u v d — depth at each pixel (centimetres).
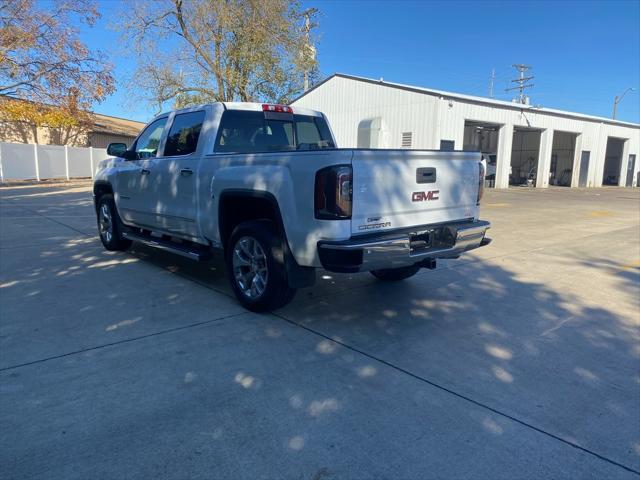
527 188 2883
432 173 449
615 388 339
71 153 2698
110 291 541
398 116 2422
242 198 468
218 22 2173
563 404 316
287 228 416
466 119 2422
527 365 373
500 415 301
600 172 3416
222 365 362
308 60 2350
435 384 340
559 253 808
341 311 491
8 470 242
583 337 432
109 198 729
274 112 581
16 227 991
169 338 411
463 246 470
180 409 300
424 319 473
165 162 579
